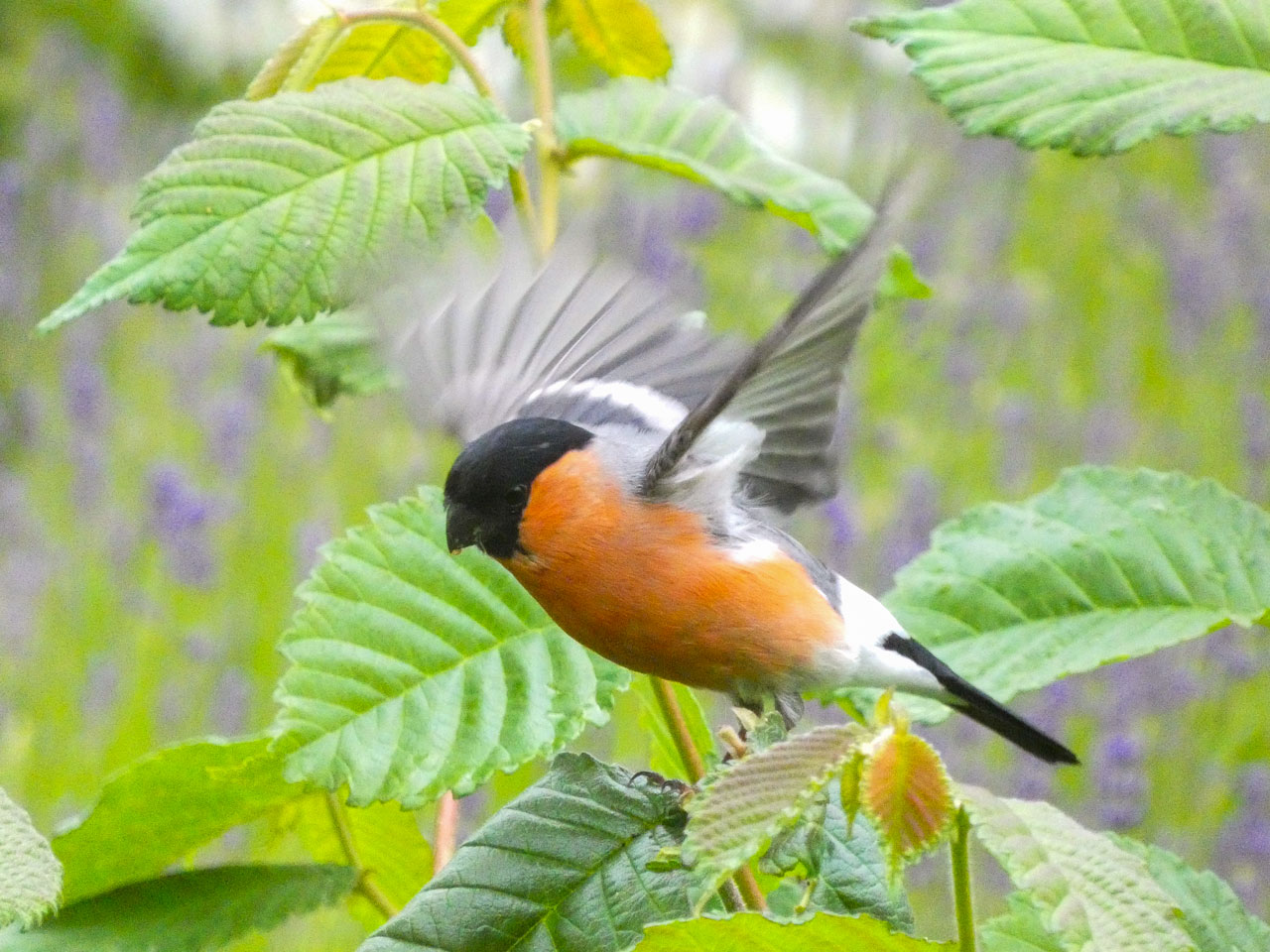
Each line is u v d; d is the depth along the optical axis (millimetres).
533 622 5137
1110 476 5555
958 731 11758
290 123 4941
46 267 18266
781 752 3264
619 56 6410
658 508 5402
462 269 5621
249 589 14492
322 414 6473
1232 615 5152
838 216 6082
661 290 5887
